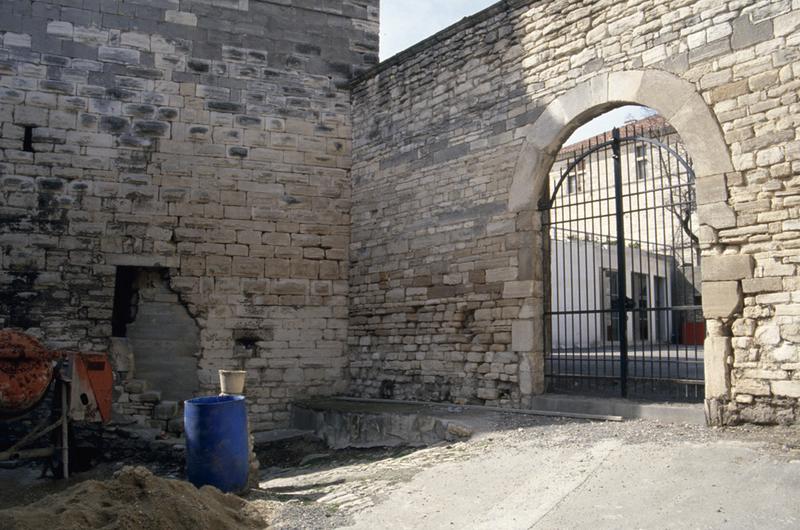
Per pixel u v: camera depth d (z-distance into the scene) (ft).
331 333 35.76
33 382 22.13
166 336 33.04
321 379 35.22
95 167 32.71
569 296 50.03
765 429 18.98
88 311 31.91
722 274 20.48
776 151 19.66
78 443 28.81
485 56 29.25
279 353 34.55
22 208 31.55
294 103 36.32
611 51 24.31
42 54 32.42
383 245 34.14
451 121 30.63
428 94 32.07
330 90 37.17
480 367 28.17
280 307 34.83
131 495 14.60
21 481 24.02
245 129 35.22
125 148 33.22
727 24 21.09
